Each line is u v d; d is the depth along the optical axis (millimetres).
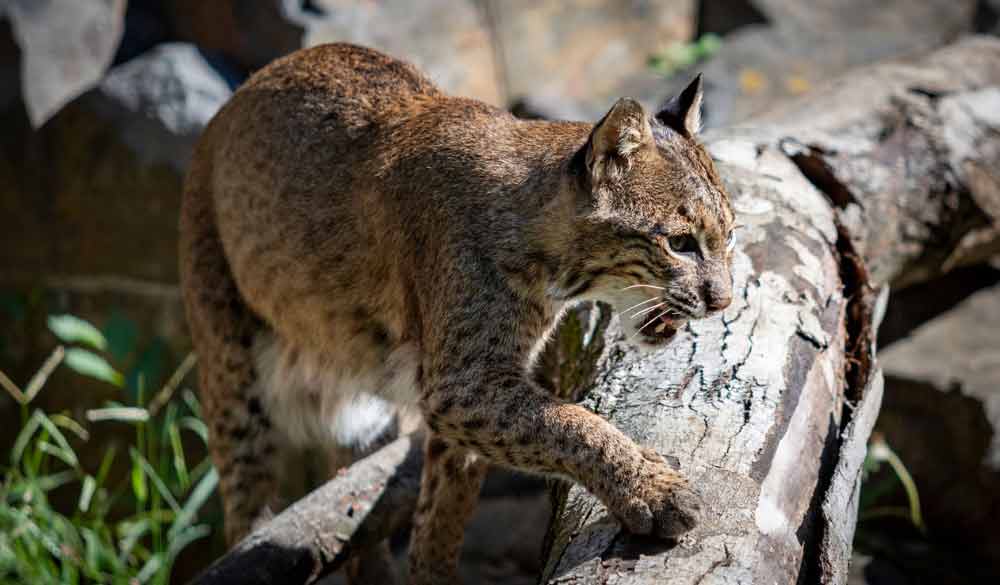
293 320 9594
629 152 7551
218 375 10227
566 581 5945
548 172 7887
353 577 10008
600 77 18062
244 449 10281
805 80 17375
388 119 8938
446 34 16719
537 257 7840
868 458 11023
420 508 8977
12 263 15258
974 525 11461
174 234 14641
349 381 9492
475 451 7699
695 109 8281
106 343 14422
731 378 7430
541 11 17766
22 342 15242
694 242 7684
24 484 11688
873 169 10969
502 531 12078
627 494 6398
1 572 11234
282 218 9328
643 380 7641
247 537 8922
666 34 18766
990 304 13203
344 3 15938
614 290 7918
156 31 16719
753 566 5945
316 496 9039
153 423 14430
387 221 8578
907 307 13258
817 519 6734
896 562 11336
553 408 7289
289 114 9383
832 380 7992
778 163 10305
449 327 7887
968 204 11570
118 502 14477
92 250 14984
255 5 15555
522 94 17500
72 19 16016
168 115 14719
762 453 6770
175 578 14211
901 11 18906
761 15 18609
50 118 15102
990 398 11453
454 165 8203
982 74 12805
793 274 8727
